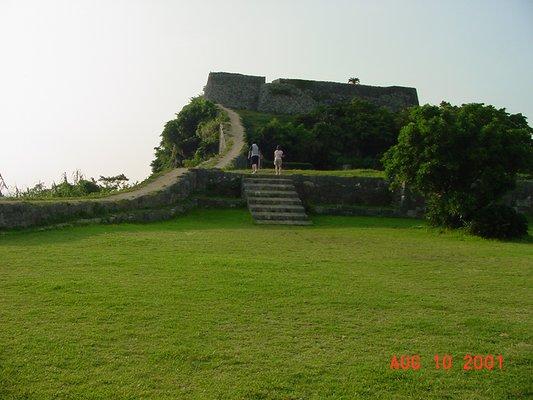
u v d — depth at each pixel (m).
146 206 14.89
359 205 18.81
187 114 44.88
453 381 4.85
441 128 14.55
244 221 15.48
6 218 11.03
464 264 9.85
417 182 14.95
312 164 35.09
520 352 5.50
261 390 4.56
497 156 14.53
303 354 5.29
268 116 45.25
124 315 6.14
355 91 49.84
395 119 38.59
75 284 7.27
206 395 4.46
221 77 50.50
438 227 14.85
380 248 11.48
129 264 8.59
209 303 6.69
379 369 5.02
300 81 49.34
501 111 16.12
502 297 7.49
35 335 5.50
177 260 9.02
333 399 4.47
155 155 48.09
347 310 6.64
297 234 13.24
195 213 16.38
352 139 37.28
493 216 13.65
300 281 7.91
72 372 4.77
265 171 20.50
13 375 4.69
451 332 6.01
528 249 11.91
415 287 7.91
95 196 15.16
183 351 5.23
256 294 7.14
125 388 4.53
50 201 12.62
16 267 8.13
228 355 5.20
